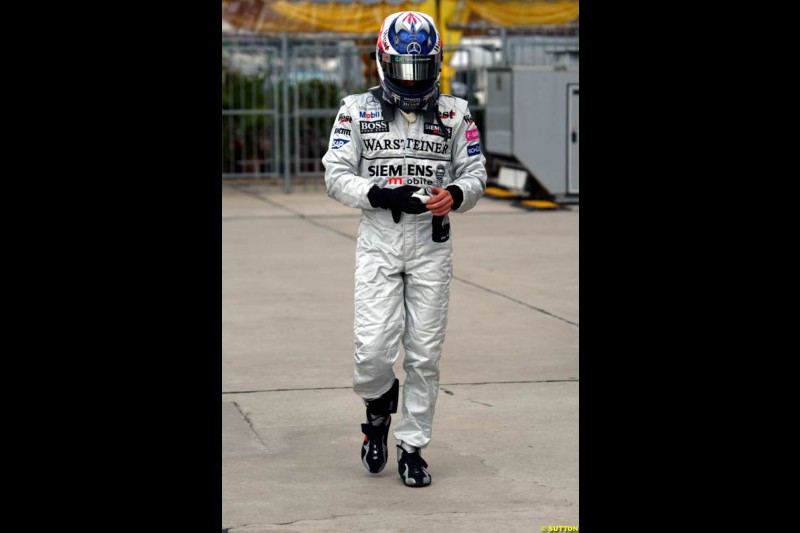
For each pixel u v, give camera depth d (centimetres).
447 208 444
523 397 602
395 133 456
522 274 1012
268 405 588
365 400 473
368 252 457
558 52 1830
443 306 462
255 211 1526
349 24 1825
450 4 1866
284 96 1786
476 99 1881
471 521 421
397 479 473
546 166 1556
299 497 449
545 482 466
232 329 778
